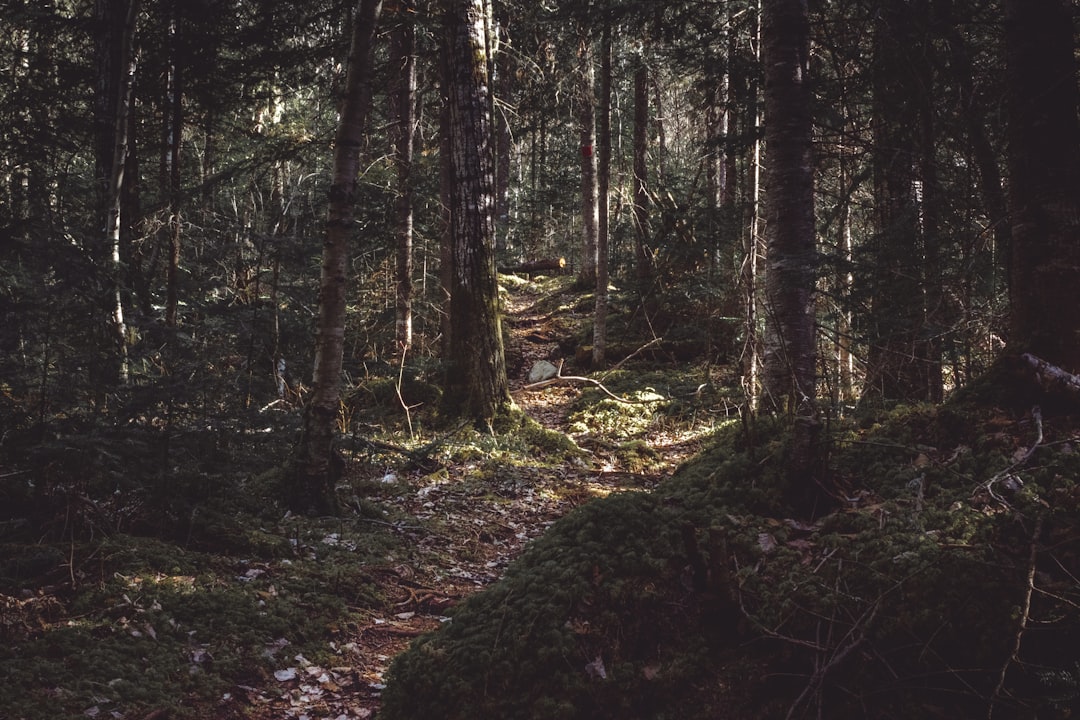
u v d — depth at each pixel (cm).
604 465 1048
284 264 770
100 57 989
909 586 318
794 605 331
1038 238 390
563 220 3431
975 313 516
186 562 518
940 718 291
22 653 386
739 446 448
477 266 1120
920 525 342
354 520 701
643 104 1773
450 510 804
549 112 1905
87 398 533
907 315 524
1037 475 341
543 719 322
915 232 525
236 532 584
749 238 1193
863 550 341
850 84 672
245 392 615
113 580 468
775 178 467
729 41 1073
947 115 575
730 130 1265
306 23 1130
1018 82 398
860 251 541
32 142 913
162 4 1024
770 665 324
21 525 493
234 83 1202
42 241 502
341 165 693
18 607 418
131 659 409
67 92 1038
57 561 472
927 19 547
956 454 378
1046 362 380
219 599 486
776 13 477
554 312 2105
